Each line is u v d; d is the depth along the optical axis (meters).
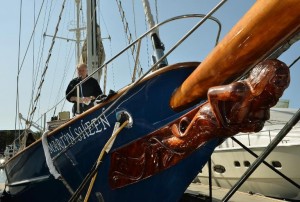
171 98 2.97
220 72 2.09
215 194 7.59
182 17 3.12
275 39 1.70
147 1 4.39
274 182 7.67
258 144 8.24
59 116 5.50
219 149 9.01
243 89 1.92
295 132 8.16
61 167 3.96
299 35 1.81
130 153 3.20
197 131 2.54
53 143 4.09
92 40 7.78
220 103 2.06
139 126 3.14
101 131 3.44
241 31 1.77
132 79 4.18
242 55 1.87
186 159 2.90
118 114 3.20
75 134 3.75
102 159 2.97
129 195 3.26
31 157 4.87
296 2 1.44
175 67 2.99
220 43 1.99
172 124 2.93
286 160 7.29
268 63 1.84
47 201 4.66
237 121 2.06
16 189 5.61
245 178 2.19
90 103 4.93
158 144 2.99
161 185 3.05
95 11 7.98
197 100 2.64
